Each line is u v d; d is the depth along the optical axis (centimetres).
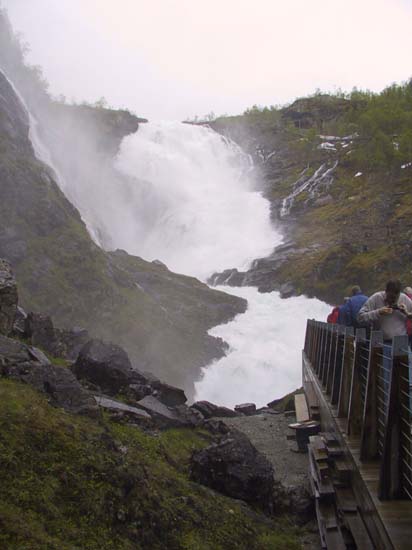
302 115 12106
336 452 830
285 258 6328
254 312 5294
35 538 446
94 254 4256
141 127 9944
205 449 805
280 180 9238
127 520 540
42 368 782
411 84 12394
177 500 636
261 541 668
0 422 572
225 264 6981
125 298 4200
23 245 3903
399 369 559
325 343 1316
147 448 807
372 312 744
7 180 4119
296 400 1594
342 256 5866
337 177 8544
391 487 559
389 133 9412
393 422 561
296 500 857
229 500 732
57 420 628
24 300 3603
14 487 502
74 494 528
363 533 611
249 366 4231
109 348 1184
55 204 4316
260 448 1327
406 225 6188
